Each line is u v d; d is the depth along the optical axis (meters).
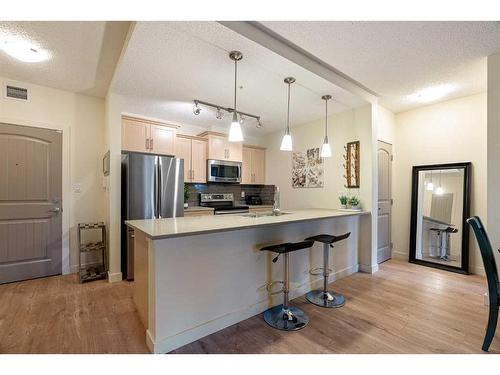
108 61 2.59
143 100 3.36
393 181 4.30
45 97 3.20
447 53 2.38
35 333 1.96
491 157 2.41
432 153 3.86
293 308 2.44
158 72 2.54
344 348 1.81
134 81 2.75
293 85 2.85
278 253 2.29
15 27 2.02
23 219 3.08
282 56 2.23
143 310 2.06
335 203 3.94
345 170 3.79
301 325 2.11
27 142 3.09
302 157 4.54
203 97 3.24
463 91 3.35
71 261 3.38
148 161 3.26
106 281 3.08
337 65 2.64
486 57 2.45
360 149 3.59
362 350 1.79
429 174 3.88
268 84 2.83
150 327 1.82
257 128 4.89
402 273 3.47
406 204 4.15
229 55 2.22
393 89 3.29
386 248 4.13
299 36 2.14
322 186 4.16
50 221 3.24
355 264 3.52
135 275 2.37
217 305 2.07
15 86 3.02
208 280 2.02
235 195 5.34
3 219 2.96
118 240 3.10
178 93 3.11
